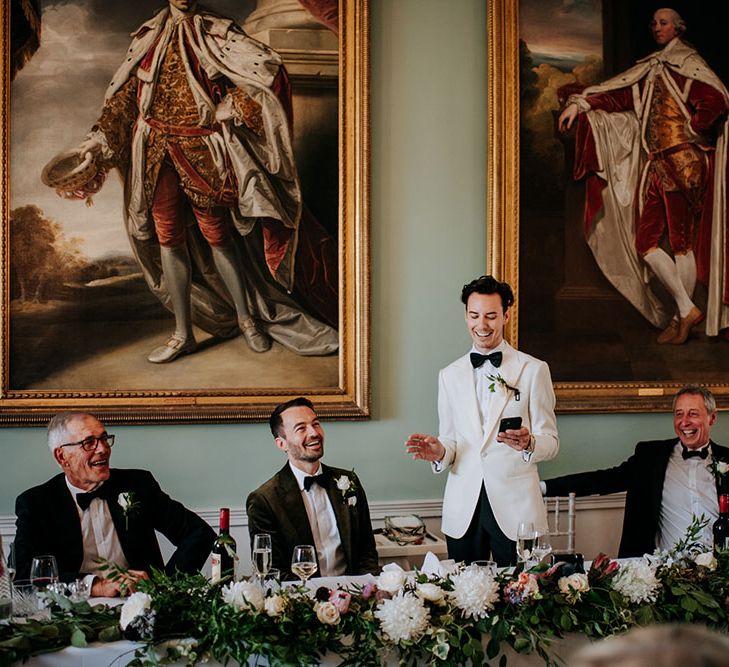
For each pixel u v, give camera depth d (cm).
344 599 252
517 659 262
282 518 368
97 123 458
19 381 448
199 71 470
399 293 497
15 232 449
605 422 521
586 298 518
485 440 398
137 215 462
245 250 475
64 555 353
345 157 485
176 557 365
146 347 462
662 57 530
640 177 527
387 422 494
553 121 514
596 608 266
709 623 279
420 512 494
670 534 445
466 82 507
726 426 536
